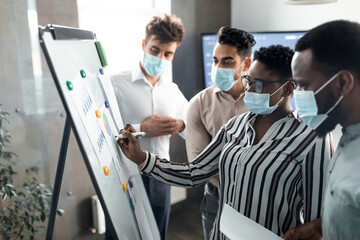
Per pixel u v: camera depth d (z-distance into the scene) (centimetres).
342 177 71
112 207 93
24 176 203
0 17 184
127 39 275
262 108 109
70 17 221
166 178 126
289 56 106
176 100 211
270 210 105
